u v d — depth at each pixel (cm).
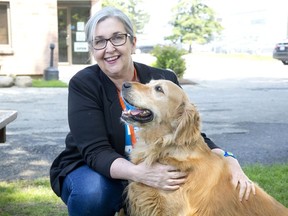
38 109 984
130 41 320
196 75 1969
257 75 1972
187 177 293
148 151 307
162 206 298
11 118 374
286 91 1383
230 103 1111
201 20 4319
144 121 308
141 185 306
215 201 281
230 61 3025
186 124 298
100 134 308
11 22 1627
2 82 1412
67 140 332
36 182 464
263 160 571
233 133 738
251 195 286
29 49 1662
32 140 668
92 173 311
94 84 318
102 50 309
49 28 1673
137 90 311
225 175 294
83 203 308
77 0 2105
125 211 339
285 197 429
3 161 548
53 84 1475
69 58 2206
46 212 393
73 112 312
